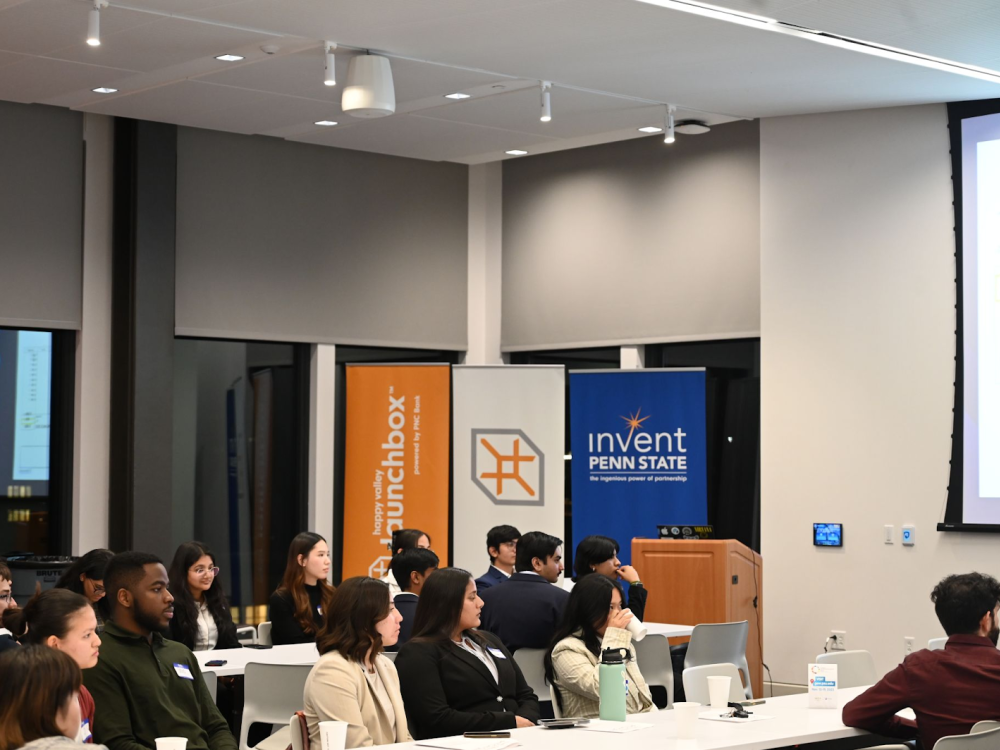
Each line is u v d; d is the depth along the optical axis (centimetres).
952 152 789
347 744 390
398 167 1013
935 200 800
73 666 273
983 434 772
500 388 921
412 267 1019
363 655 405
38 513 859
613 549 652
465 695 432
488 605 598
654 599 773
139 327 858
